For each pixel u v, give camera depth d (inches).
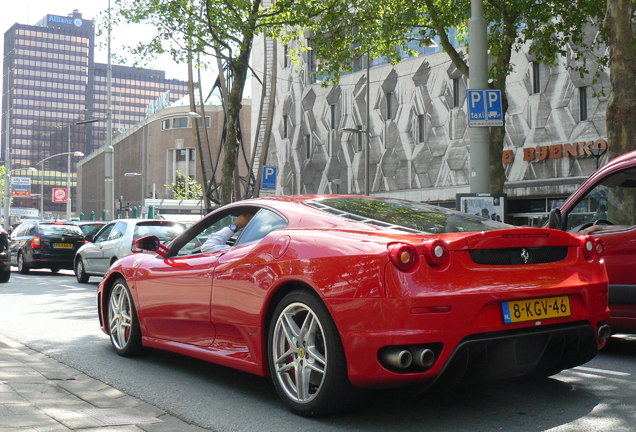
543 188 1202.6
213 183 1072.8
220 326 195.3
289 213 187.3
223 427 160.6
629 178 244.2
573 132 1168.8
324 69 960.3
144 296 232.7
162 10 903.7
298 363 168.7
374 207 189.9
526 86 1245.1
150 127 3779.5
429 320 146.0
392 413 167.9
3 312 397.7
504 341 155.4
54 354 258.4
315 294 162.7
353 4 906.7
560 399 179.6
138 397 191.5
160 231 587.5
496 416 164.1
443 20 771.4
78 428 149.6
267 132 991.0
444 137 1439.5
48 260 779.4
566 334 166.1
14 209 4266.7
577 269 170.2
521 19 788.0
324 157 1774.1
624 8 453.4
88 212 5502.0
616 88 454.3
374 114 1621.6
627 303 240.1
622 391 188.7
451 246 151.8
